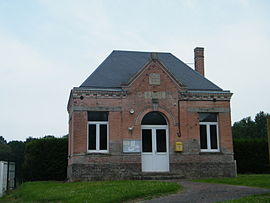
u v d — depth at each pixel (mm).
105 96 21719
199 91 23188
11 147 55250
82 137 21094
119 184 16219
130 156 21422
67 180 22781
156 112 22484
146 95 22219
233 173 22531
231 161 22703
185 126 22422
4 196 21797
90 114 21672
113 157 21234
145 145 22094
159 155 22141
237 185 16094
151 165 21953
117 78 22906
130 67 24156
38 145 27797
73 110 21250
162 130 22484
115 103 21812
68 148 26141
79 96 21406
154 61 22656
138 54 25781
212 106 23031
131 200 12523
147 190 13531
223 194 12984
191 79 24234
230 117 23203
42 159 27656
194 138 22453
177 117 22422
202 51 27781
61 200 13406
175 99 22578
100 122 21750
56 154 27828
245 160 28969
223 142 22828
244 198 11469
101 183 17469
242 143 29234
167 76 22672
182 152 22141
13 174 28562
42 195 14828
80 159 20844
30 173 28000
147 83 22359
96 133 21578
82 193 13953
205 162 22312
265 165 29109
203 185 16062
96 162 20984
